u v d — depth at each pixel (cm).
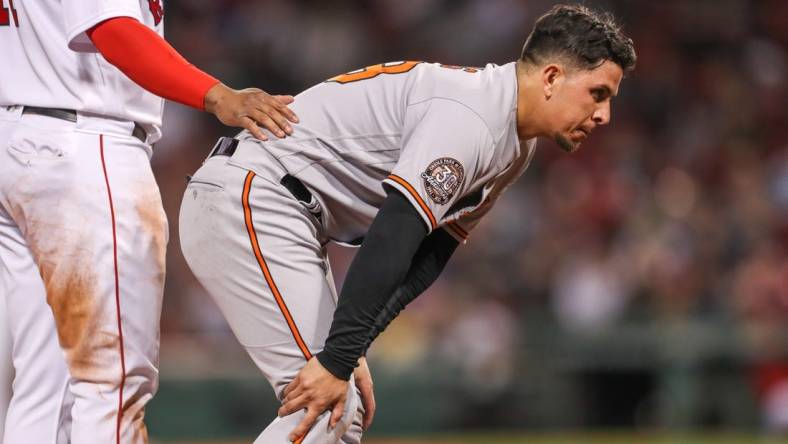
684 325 3803
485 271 4091
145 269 1171
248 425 3372
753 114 5269
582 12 1199
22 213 1142
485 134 1148
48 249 1134
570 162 4766
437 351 3634
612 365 3762
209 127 4669
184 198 1225
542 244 4300
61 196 1132
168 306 3762
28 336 1175
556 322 3838
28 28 1153
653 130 5109
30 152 1134
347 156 1203
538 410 3672
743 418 3691
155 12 1216
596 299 3881
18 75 1159
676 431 3688
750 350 3741
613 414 3728
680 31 5550
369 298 1113
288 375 1189
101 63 1153
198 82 1139
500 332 3741
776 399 3656
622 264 4034
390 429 3525
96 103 1152
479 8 5331
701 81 5362
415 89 1190
